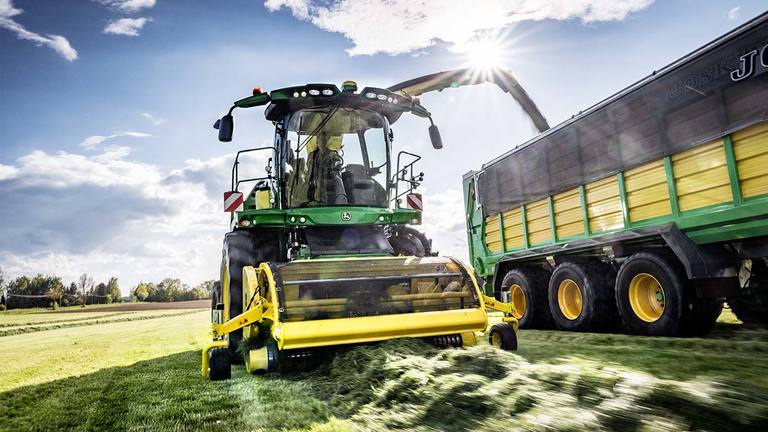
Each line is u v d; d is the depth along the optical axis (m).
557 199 6.51
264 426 2.33
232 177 5.20
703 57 4.30
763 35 3.77
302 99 5.10
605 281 5.59
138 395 3.22
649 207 5.00
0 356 6.81
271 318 3.36
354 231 4.89
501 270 7.83
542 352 3.95
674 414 1.76
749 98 3.90
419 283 4.26
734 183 4.07
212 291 6.14
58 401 3.28
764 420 1.59
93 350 6.91
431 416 2.20
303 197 5.14
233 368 4.09
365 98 5.25
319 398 2.82
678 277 4.49
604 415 1.82
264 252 4.89
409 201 5.35
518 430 1.84
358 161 5.33
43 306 87.69
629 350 3.85
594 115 5.71
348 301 3.57
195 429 2.35
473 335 3.84
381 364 3.01
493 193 8.09
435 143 5.82
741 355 3.50
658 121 4.81
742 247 4.21
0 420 2.88
